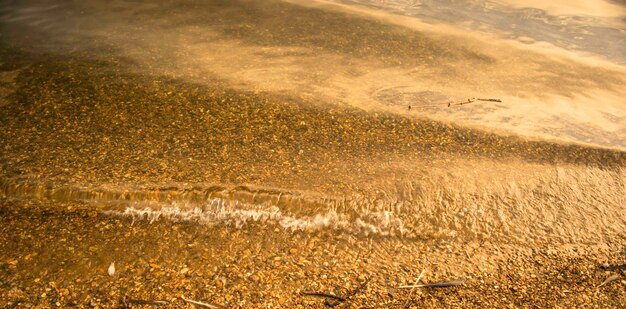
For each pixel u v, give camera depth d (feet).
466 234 8.50
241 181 8.83
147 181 8.74
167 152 9.20
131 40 12.00
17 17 13.14
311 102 10.26
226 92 10.37
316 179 8.95
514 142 9.77
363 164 9.23
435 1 16.70
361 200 8.73
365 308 7.68
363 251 8.25
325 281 7.91
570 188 9.12
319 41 12.43
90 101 10.06
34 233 8.16
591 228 8.64
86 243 8.09
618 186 9.21
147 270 7.90
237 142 9.43
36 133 9.39
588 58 12.99
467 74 11.46
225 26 13.07
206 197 8.60
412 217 8.63
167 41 12.03
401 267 8.11
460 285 7.94
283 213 8.54
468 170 9.25
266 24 13.34
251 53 11.61
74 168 8.87
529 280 8.03
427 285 7.92
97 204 8.49
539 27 15.07
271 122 9.81
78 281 7.76
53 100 10.05
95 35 12.21
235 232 8.32
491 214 8.72
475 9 16.26
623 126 10.31
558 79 11.55
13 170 8.78
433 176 9.11
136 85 10.45
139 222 8.34
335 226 8.47
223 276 7.89
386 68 11.42
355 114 10.07
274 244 8.23
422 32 13.52
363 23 13.79
